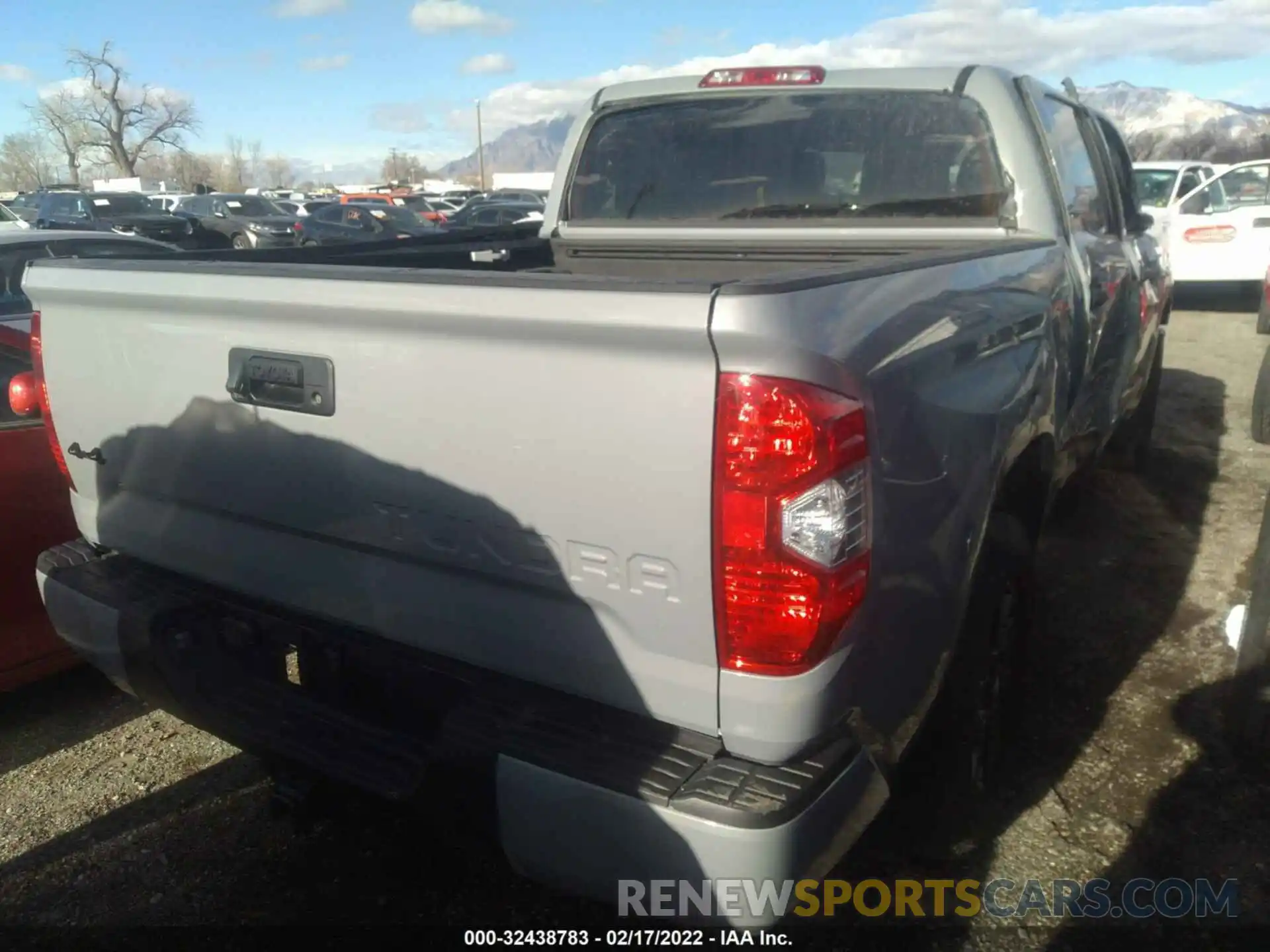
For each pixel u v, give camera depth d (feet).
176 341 8.10
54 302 9.00
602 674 6.58
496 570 6.81
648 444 5.98
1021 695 10.31
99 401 8.92
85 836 9.88
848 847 6.45
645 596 6.23
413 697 7.63
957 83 11.38
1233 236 41.65
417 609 7.32
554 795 6.32
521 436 6.42
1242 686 10.75
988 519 8.08
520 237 14.85
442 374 6.65
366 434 7.14
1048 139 11.57
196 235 58.44
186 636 8.62
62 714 12.25
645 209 13.43
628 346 5.88
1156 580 15.26
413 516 7.09
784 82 12.19
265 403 7.61
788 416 5.66
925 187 11.70
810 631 5.93
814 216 12.43
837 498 5.89
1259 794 10.19
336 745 7.66
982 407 7.82
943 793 8.89
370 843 9.72
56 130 258.78
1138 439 19.98
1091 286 11.96
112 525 9.34
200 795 10.54
